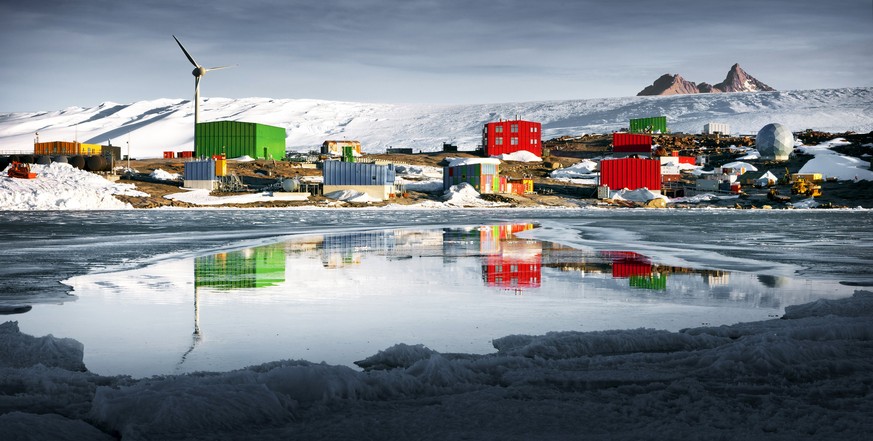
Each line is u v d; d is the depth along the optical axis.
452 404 6.44
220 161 98.62
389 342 10.80
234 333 11.48
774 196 103.25
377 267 21.94
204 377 6.92
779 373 7.72
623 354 9.19
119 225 45.69
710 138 174.88
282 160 136.88
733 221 58.12
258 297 15.55
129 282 18.03
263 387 6.35
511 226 48.66
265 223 50.72
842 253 27.03
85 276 19.22
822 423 5.80
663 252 27.41
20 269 20.84
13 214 61.78
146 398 6.02
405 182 112.38
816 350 8.40
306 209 83.56
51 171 90.06
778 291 16.58
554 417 6.05
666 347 9.49
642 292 16.39
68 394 6.90
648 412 6.25
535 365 8.23
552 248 29.41
